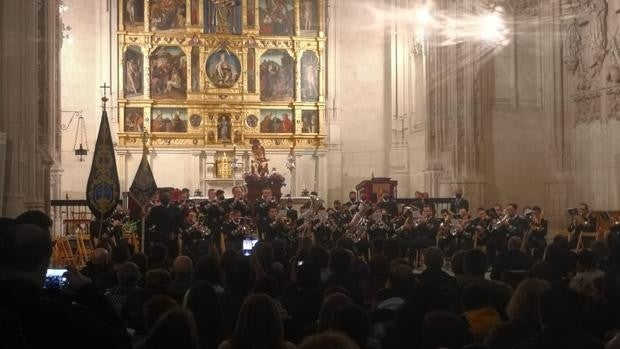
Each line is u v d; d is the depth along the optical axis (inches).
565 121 1169.4
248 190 1235.2
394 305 350.3
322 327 283.1
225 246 881.5
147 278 370.0
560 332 239.3
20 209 799.1
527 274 372.5
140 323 333.7
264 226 927.0
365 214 935.7
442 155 1246.3
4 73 816.3
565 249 428.1
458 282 399.5
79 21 1409.9
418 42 1395.2
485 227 897.5
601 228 877.8
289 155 1473.9
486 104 1206.3
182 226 824.9
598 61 1088.2
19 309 187.9
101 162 702.5
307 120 1491.1
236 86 1471.5
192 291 280.4
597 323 309.4
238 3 1481.3
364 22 1509.6
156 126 1451.8
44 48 970.7
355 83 1510.8
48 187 932.6
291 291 366.0
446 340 242.1
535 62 1212.5
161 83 1459.2
